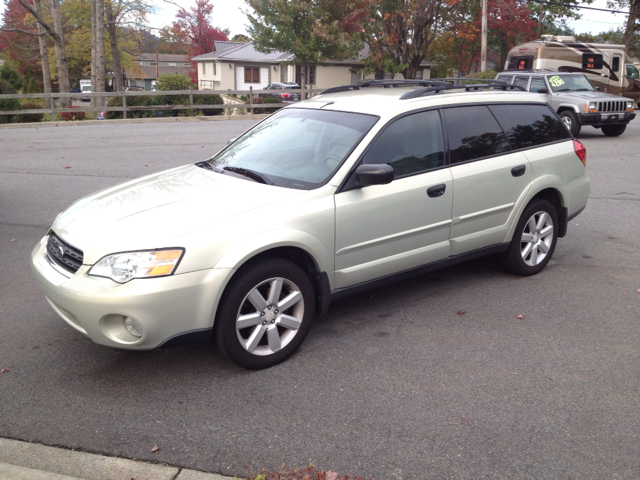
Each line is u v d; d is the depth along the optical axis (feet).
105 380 12.20
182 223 11.69
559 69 72.90
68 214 13.32
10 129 62.34
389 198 13.98
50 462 9.62
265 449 9.93
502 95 17.43
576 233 23.25
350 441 10.13
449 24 131.03
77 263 11.71
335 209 13.10
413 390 11.73
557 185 17.95
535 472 9.36
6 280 17.84
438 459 9.66
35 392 11.71
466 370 12.51
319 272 13.12
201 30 201.26
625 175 34.88
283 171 14.19
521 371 12.46
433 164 15.14
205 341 11.76
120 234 11.50
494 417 10.80
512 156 16.87
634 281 17.87
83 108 70.69
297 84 137.18
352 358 13.08
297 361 12.96
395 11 110.01
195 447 10.00
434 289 17.29
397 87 18.76
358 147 13.82
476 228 16.22
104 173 35.45
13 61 159.84
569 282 17.80
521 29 125.08
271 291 12.37
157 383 12.09
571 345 13.66
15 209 26.68
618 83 75.77
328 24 107.45
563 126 18.97
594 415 10.87
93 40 98.84
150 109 75.66
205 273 11.32
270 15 106.73
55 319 15.14
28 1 153.69
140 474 9.33
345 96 16.62
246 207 12.32
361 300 16.49
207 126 65.00
